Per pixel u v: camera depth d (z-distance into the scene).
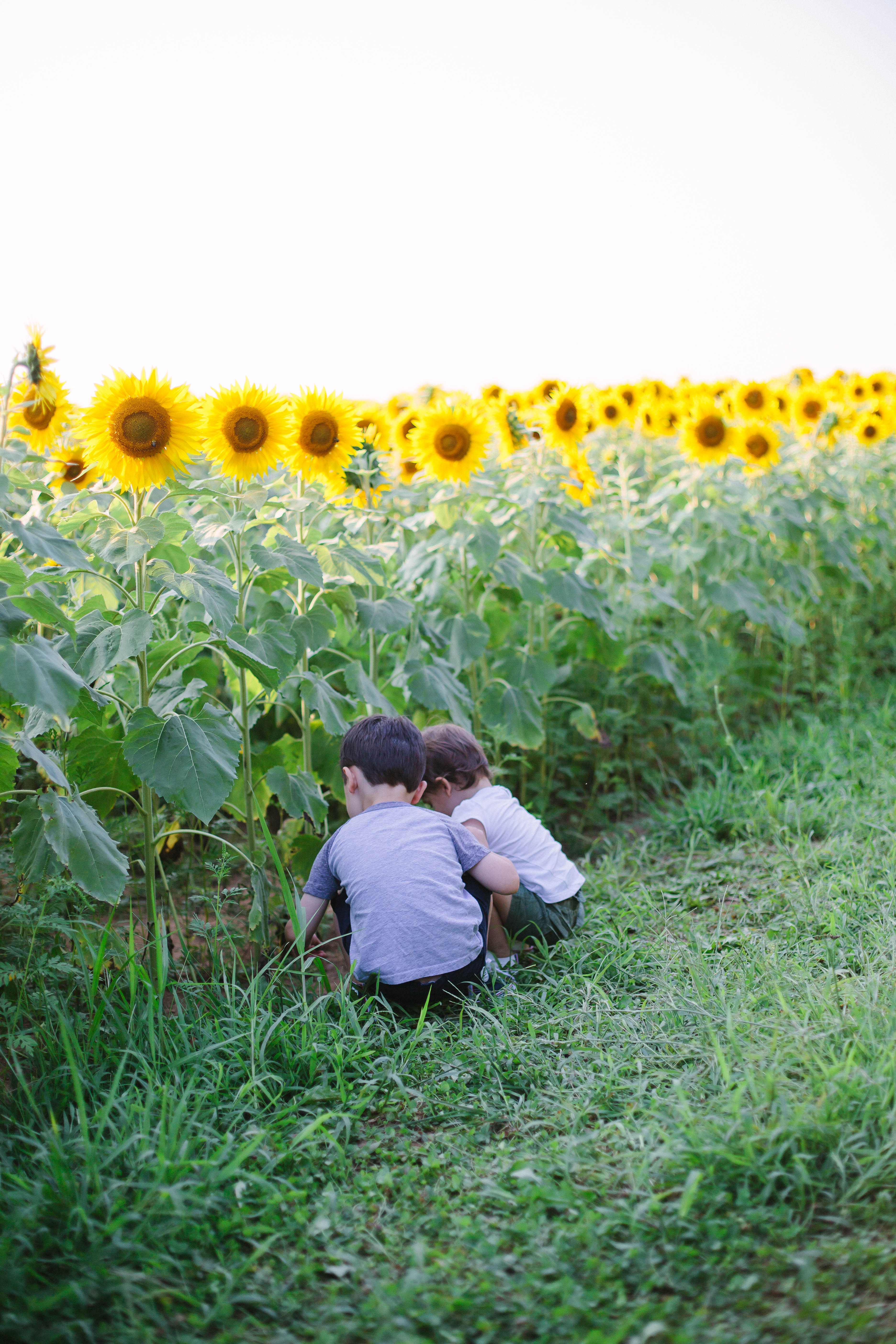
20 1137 2.13
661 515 5.96
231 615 2.83
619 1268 1.74
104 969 2.91
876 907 3.20
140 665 2.86
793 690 6.03
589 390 7.06
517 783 5.00
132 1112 2.16
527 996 2.80
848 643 6.14
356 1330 1.64
